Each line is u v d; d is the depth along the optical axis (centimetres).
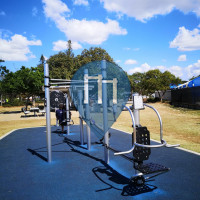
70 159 461
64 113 785
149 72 3181
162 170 272
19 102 4016
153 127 929
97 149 547
